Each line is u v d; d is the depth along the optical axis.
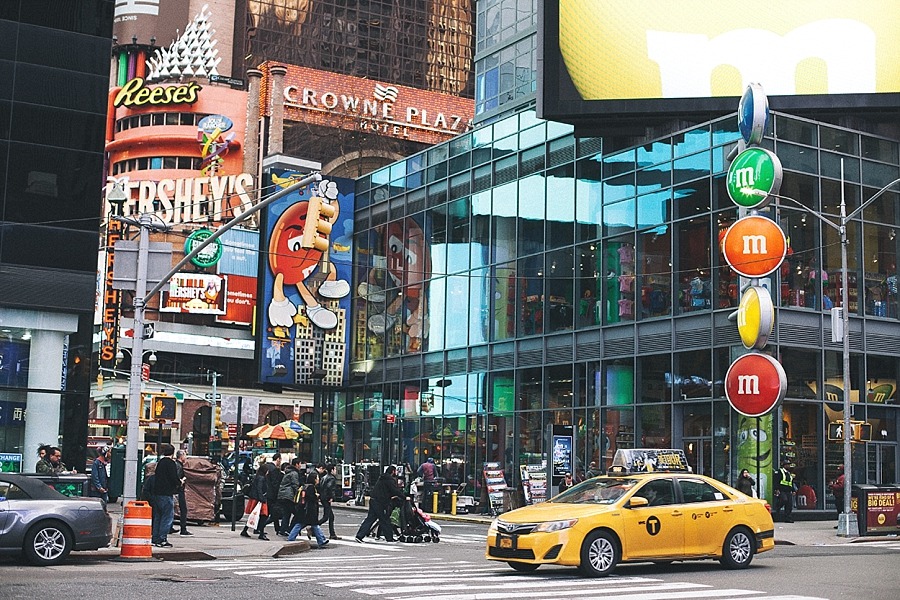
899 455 37.66
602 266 40.78
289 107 109.38
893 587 15.27
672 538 17.23
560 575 16.97
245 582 15.77
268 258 53.09
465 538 28.25
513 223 45.09
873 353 37.28
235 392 94.25
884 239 38.44
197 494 29.52
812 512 34.97
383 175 53.66
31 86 32.28
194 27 110.94
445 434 47.34
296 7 121.38
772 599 13.62
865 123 39.94
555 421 41.94
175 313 88.50
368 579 16.38
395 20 126.19
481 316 46.22
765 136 36.09
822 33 39.03
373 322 53.06
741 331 31.78
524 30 49.19
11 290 31.19
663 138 39.06
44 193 32.03
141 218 23.33
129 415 22.42
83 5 33.28
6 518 17.58
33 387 31.33
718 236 36.47
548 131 43.84
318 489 26.61
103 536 18.44
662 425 37.59
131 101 107.31
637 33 40.62
